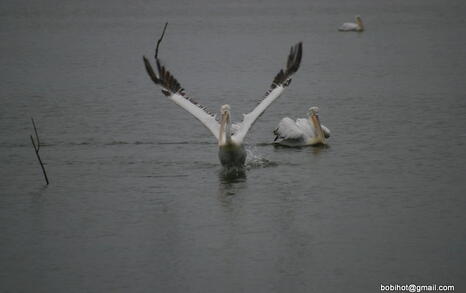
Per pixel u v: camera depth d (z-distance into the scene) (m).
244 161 17.52
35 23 72.06
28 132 22.33
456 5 88.12
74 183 16.91
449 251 12.84
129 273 12.27
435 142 20.22
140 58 43.47
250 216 14.62
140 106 26.48
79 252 13.10
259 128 22.89
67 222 14.49
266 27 65.38
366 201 15.34
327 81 32.62
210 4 100.81
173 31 62.50
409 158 18.55
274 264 12.51
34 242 13.55
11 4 100.69
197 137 21.45
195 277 12.11
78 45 51.78
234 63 40.62
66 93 29.89
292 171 17.61
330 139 20.98
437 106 25.62
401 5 91.06
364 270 12.22
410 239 13.36
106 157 19.17
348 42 51.19
